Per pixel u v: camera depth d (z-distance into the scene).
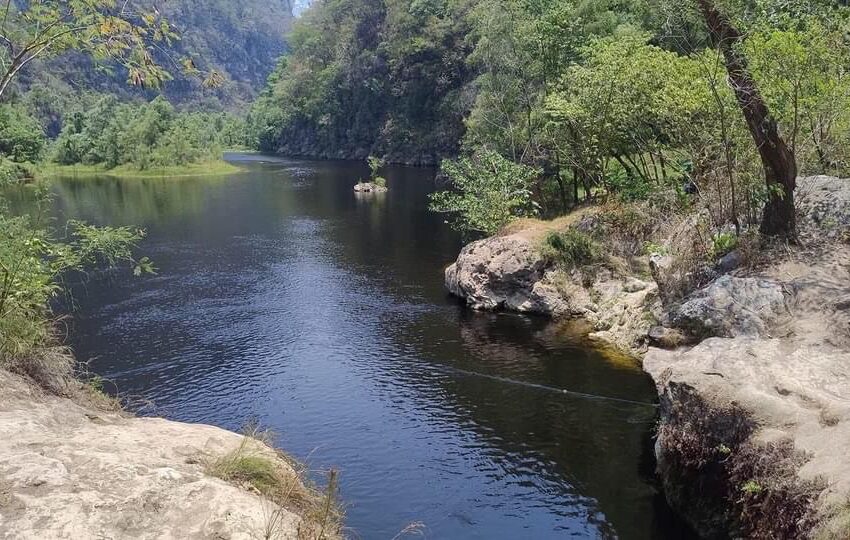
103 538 4.14
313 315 17.91
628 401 12.00
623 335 15.00
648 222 17.97
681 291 11.96
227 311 18.30
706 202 13.09
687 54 16.64
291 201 42.22
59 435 5.56
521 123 28.58
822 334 8.57
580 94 20.12
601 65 19.33
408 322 17.19
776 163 10.87
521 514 8.67
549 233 18.77
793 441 6.46
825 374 7.47
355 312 18.14
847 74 11.77
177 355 14.93
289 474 5.87
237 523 4.45
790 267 10.45
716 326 9.69
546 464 9.92
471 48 66.38
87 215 36.31
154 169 64.44
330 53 97.75
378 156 81.88
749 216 12.15
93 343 15.79
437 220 33.62
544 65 25.69
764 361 7.90
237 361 14.52
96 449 5.30
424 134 75.50
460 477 9.61
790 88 11.54
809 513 5.73
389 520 8.55
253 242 28.34
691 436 7.74
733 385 7.58
